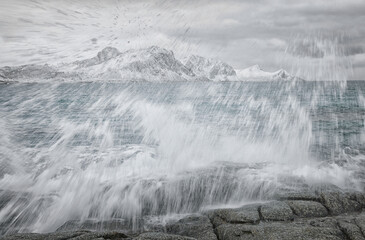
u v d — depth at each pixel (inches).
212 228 215.2
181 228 224.5
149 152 479.2
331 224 202.2
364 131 713.6
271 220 220.1
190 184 314.8
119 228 238.2
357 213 234.4
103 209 270.2
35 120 754.2
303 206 236.7
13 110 813.2
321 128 753.0
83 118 808.3
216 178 328.2
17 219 257.3
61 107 912.3
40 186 324.8
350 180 336.8
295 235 185.9
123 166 400.5
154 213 262.2
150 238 178.5
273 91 2065.7
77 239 182.7
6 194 301.3
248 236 192.1
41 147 526.9
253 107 1142.3
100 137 615.8
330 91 2185.0
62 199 290.0
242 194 288.8
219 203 276.5
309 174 346.3
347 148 545.0
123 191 304.3
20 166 398.0
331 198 249.9
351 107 1216.8
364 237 184.1
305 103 1358.3
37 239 186.4
